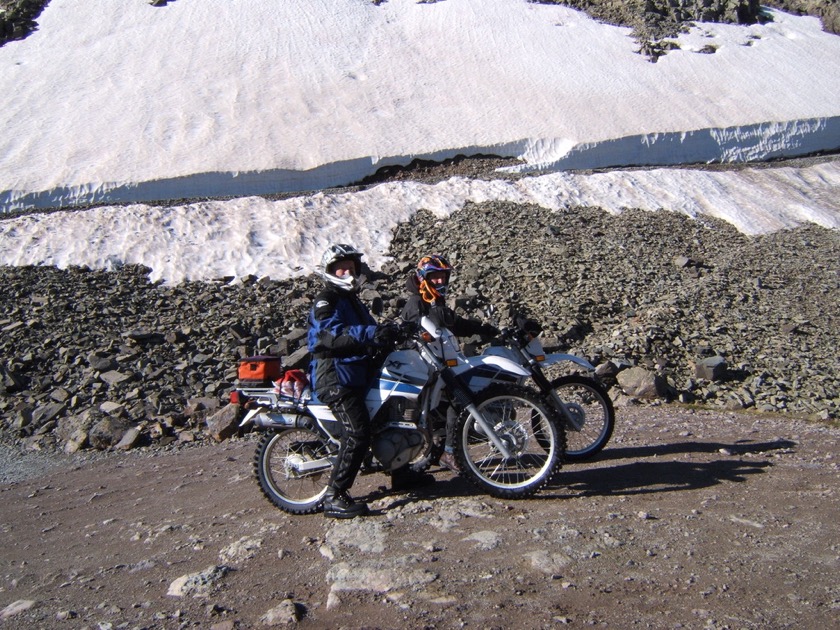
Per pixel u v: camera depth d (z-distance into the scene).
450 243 14.60
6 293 12.37
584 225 15.81
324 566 4.12
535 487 4.99
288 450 5.24
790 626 3.17
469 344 10.07
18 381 9.62
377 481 5.80
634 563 3.87
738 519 4.46
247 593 3.86
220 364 10.07
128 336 10.59
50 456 8.03
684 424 7.48
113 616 3.74
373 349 5.14
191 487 6.41
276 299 12.48
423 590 3.67
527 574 3.79
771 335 10.49
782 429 7.23
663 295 12.05
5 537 5.57
